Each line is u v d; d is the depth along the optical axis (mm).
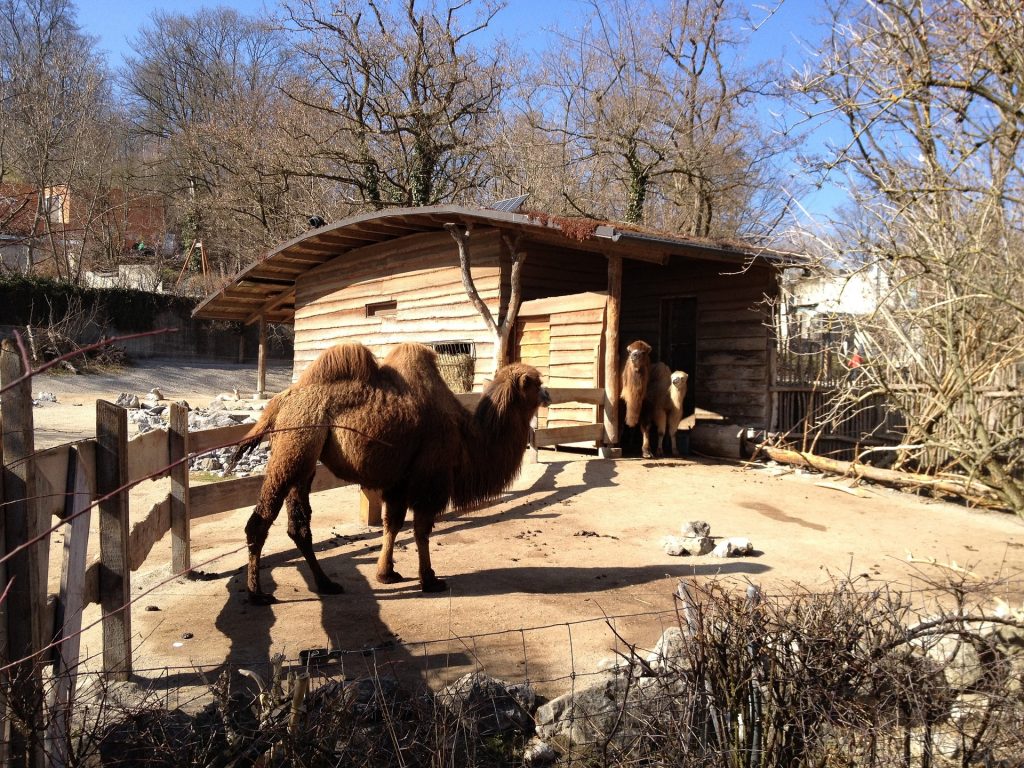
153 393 24438
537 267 13984
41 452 3111
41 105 31484
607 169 28891
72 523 3402
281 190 30734
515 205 12344
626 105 26062
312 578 6113
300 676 3178
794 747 3203
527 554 6949
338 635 4832
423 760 3205
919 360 9672
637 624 5191
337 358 5465
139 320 33031
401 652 4562
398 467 5570
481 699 3770
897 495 10062
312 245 15969
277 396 5574
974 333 9477
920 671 3219
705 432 13227
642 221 26812
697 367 14883
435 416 5629
